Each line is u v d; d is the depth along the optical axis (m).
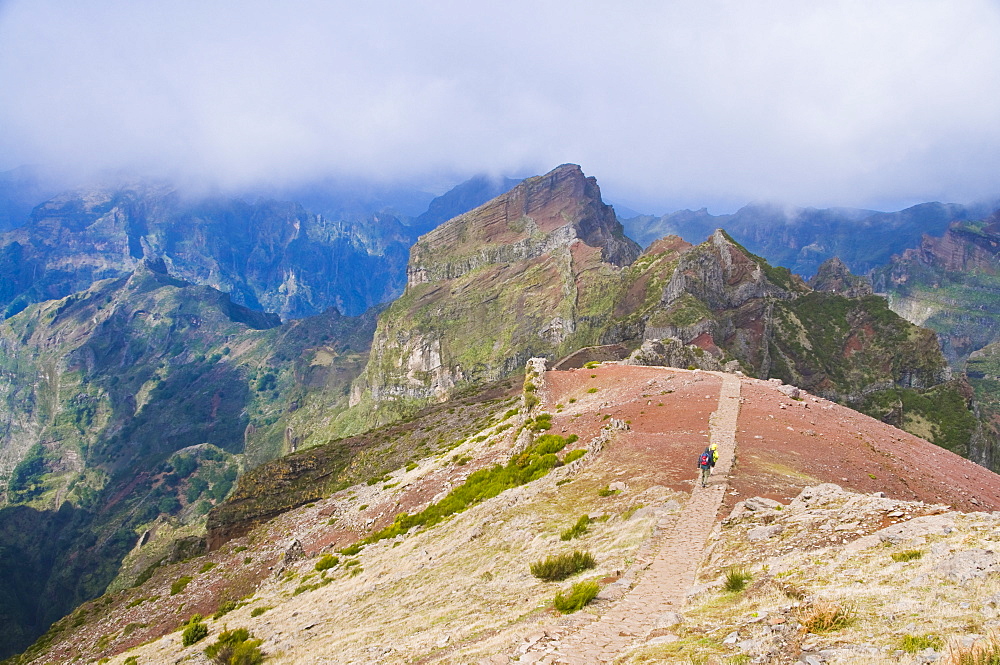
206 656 34.75
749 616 13.57
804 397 56.62
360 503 80.19
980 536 14.29
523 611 19.64
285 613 39.91
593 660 13.56
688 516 25.34
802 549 18.03
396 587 32.50
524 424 65.56
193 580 76.69
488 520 35.31
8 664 76.75
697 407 48.97
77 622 80.69
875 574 13.95
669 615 15.18
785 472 31.94
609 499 30.89
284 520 90.31
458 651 17.27
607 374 72.19
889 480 35.72
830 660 10.09
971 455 172.25
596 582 19.94
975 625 9.73
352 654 22.30
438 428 119.44
